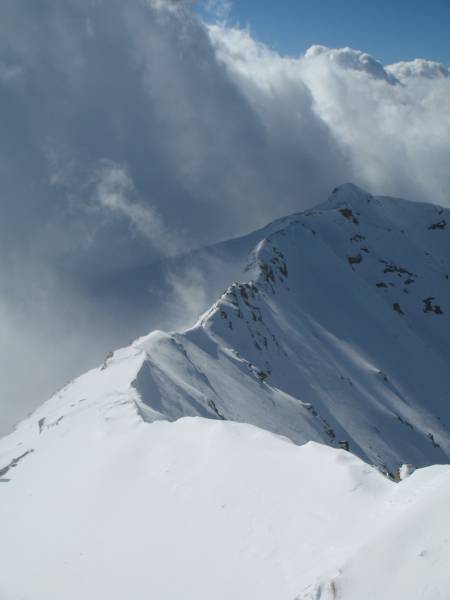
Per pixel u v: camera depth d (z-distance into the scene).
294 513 17.62
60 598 17.25
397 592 11.23
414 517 12.83
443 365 160.88
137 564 17.88
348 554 13.52
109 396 44.25
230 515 18.83
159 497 21.91
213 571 16.16
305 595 12.66
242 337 104.44
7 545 23.08
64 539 21.48
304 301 156.75
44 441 40.41
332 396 111.69
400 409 125.31
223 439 24.86
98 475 26.22
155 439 27.98
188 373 65.06
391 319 170.25
